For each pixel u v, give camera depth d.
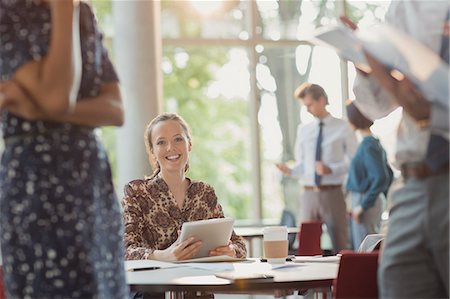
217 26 9.27
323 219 7.62
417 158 2.35
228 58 9.33
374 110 2.71
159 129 4.25
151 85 8.29
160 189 4.22
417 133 2.38
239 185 9.36
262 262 3.68
